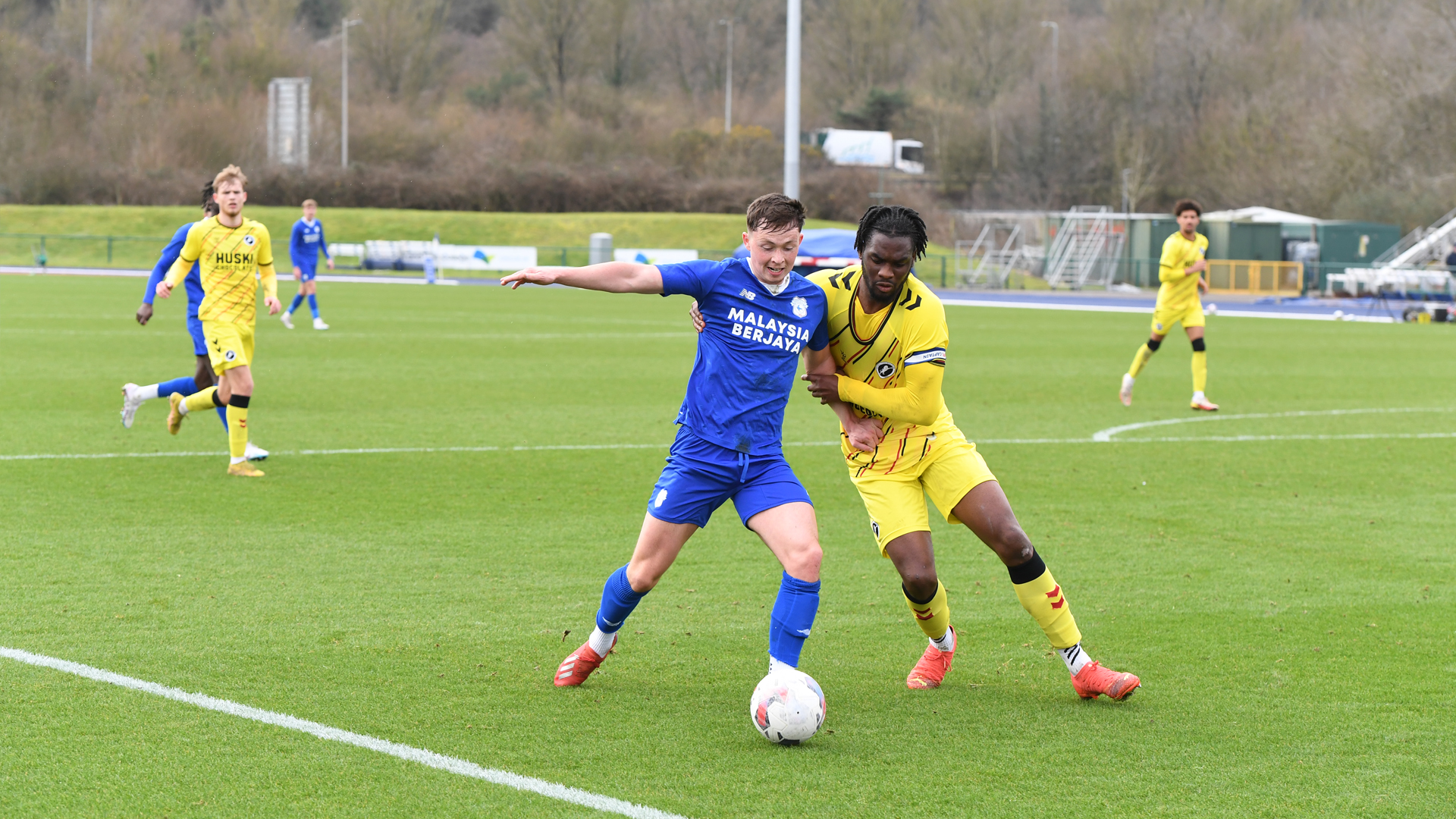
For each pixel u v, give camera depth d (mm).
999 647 13789
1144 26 189875
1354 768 10367
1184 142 179375
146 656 12664
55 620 13812
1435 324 74688
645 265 11055
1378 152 146250
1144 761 10453
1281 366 46969
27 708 11102
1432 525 20422
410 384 36781
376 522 19297
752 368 11195
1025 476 24375
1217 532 19750
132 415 25172
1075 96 185000
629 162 171750
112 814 9055
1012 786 9883
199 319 24812
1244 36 188625
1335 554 18297
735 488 11469
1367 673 12922
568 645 13477
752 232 11047
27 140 157500
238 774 9781
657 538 11461
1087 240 116625
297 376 38188
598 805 9344
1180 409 34625
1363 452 27641
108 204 152875
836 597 15727
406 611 14578
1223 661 13312
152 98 172125
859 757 10469
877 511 12125
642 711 11500
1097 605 15500
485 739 10672
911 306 11531
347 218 143375
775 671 10867
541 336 54281
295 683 11977
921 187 174875
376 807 9242
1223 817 9367
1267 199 165250
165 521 19031
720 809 9336
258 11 194750
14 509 19547
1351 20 177125
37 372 37156
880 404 11617
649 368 42312
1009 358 48906
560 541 18344
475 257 117125
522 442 27109
